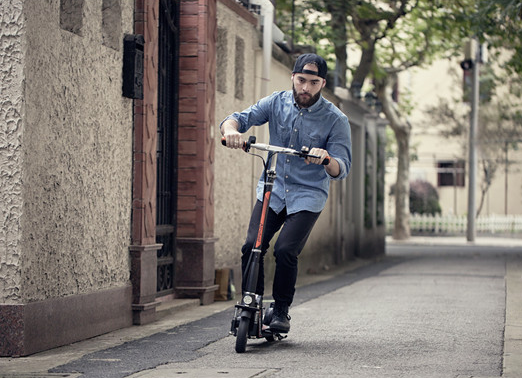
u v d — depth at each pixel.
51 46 6.77
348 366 5.88
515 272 15.08
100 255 7.70
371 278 14.22
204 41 10.17
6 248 6.41
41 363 6.12
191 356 6.35
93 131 7.52
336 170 6.43
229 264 11.61
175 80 10.16
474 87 31.45
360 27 19.95
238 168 11.98
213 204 10.51
